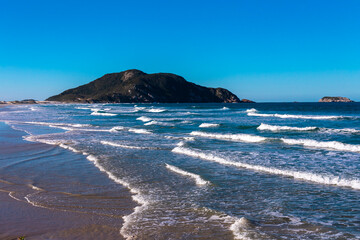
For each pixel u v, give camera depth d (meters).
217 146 15.33
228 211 6.25
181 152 13.75
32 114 53.56
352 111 61.12
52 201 6.95
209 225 5.50
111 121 35.25
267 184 8.28
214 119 35.94
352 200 6.82
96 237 5.01
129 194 7.53
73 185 8.37
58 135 20.95
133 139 18.61
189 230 5.29
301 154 12.86
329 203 6.65
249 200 6.93
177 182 8.61
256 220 5.74
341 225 5.46
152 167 10.60
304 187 7.94
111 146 15.73
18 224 5.57
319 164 10.75
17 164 11.31
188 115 46.56
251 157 12.16
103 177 9.26
